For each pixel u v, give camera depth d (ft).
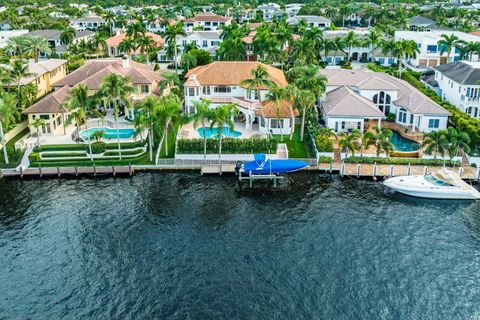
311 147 261.44
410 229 188.65
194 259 168.86
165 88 323.16
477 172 231.30
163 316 142.51
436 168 237.86
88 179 236.43
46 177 238.48
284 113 277.85
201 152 250.98
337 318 142.00
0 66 306.55
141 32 487.20
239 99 301.43
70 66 428.15
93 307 146.30
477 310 145.79
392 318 142.31
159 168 242.99
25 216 199.00
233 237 182.60
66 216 199.00
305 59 391.04
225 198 214.69
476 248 176.24
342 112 274.57
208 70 314.55
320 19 648.38
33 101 324.60
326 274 160.97
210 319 141.08
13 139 275.39
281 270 162.81
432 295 151.84
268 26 510.99
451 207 207.41
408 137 277.23
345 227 189.26
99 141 260.21
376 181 230.68
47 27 646.33
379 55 468.34
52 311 144.87
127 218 197.06
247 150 252.01
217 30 568.00
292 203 208.95
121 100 275.18
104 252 173.47
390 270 163.32
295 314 143.13
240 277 159.22
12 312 144.46
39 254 172.45
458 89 307.17
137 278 159.02
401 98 299.58
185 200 212.84
